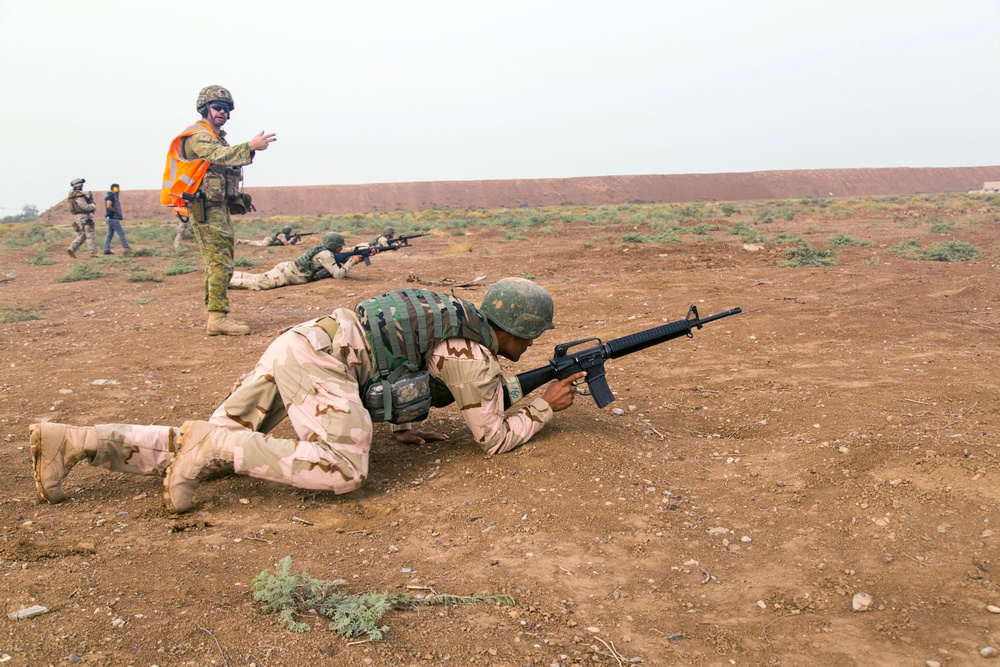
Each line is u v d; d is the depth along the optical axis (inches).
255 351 275.7
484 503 135.3
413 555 116.8
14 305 394.3
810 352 247.4
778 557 114.7
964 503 121.8
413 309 141.3
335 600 97.9
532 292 148.6
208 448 130.3
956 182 6387.8
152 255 699.4
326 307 377.1
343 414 133.6
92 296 440.8
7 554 110.3
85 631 87.4
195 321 341.4
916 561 109.2
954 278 401.7
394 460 161.3
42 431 130.6
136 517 130.7
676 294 360.2
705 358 246.8
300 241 820.0
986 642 89.0
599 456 151.3
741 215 1288.1
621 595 104.4
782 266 457.7
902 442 147.7
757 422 182.2
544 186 6166.3
